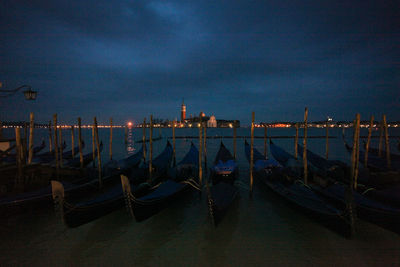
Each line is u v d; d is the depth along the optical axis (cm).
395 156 1789
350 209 677
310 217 820
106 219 912
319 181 1237
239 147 4175
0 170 993
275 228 834
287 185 1155
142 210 801
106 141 5619
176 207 1045
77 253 682
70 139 6203
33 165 1122
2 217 822
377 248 699
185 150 3753
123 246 721
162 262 643
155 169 1520
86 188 1127
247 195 1200
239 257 663
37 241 743
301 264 629
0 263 631
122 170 1479
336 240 749
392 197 861
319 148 3844
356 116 966
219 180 1308
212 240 756
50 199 928
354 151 962
